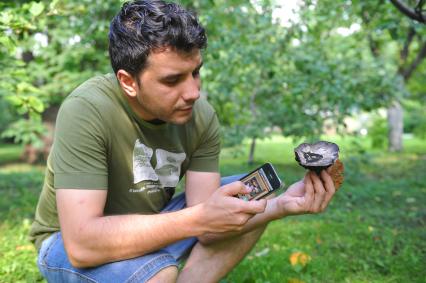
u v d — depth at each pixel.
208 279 1.97
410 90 12.23
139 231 1.56
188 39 1.49
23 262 2.84
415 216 4.29
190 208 1.59
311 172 1.67
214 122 2.01
